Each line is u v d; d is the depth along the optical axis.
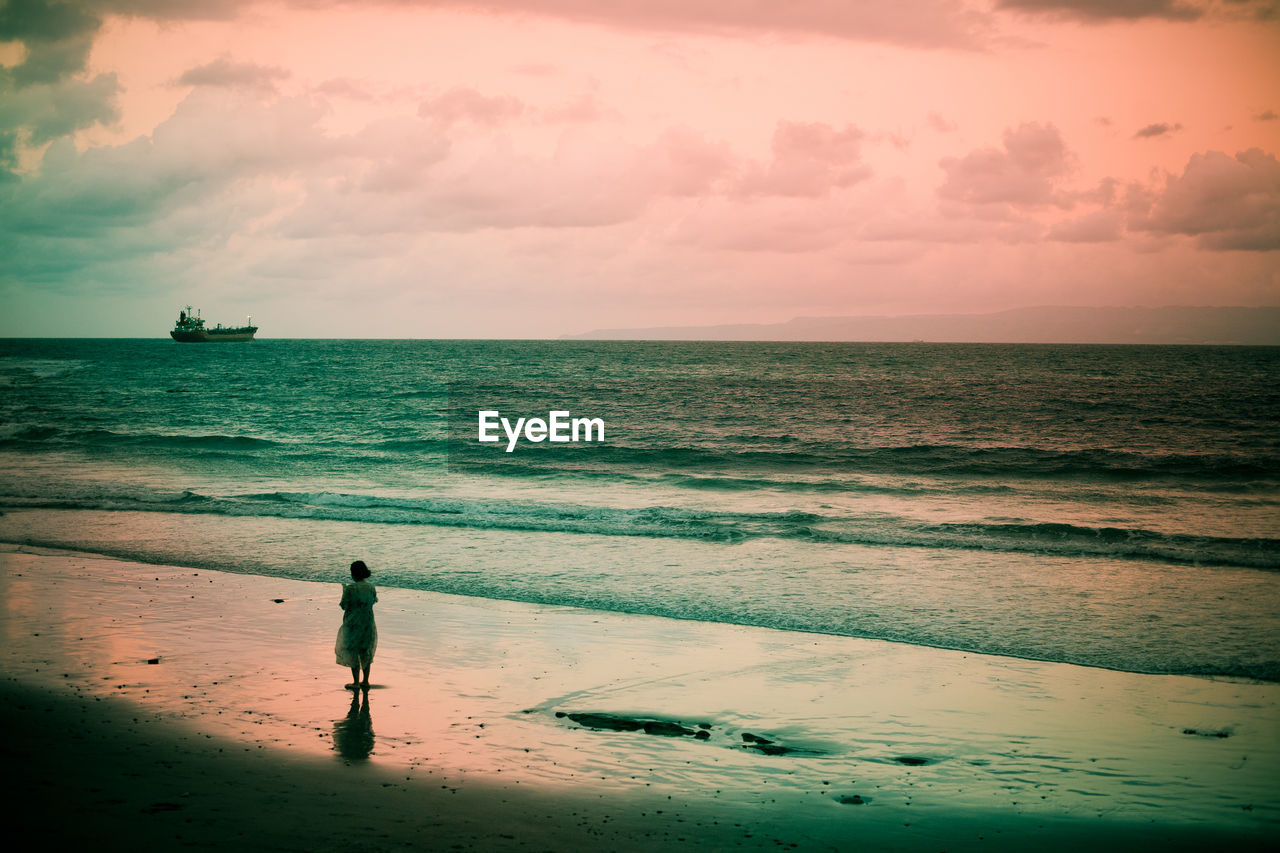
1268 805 6.98
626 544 18.69
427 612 13.38
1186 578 15.59
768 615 13.20
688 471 32.19
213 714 8.73
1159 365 125.81
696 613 13.33
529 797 6.91
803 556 17.47
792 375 102.25
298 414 54.97
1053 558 17.25
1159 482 29.25
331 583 15.21
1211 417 51.78
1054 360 146.12
